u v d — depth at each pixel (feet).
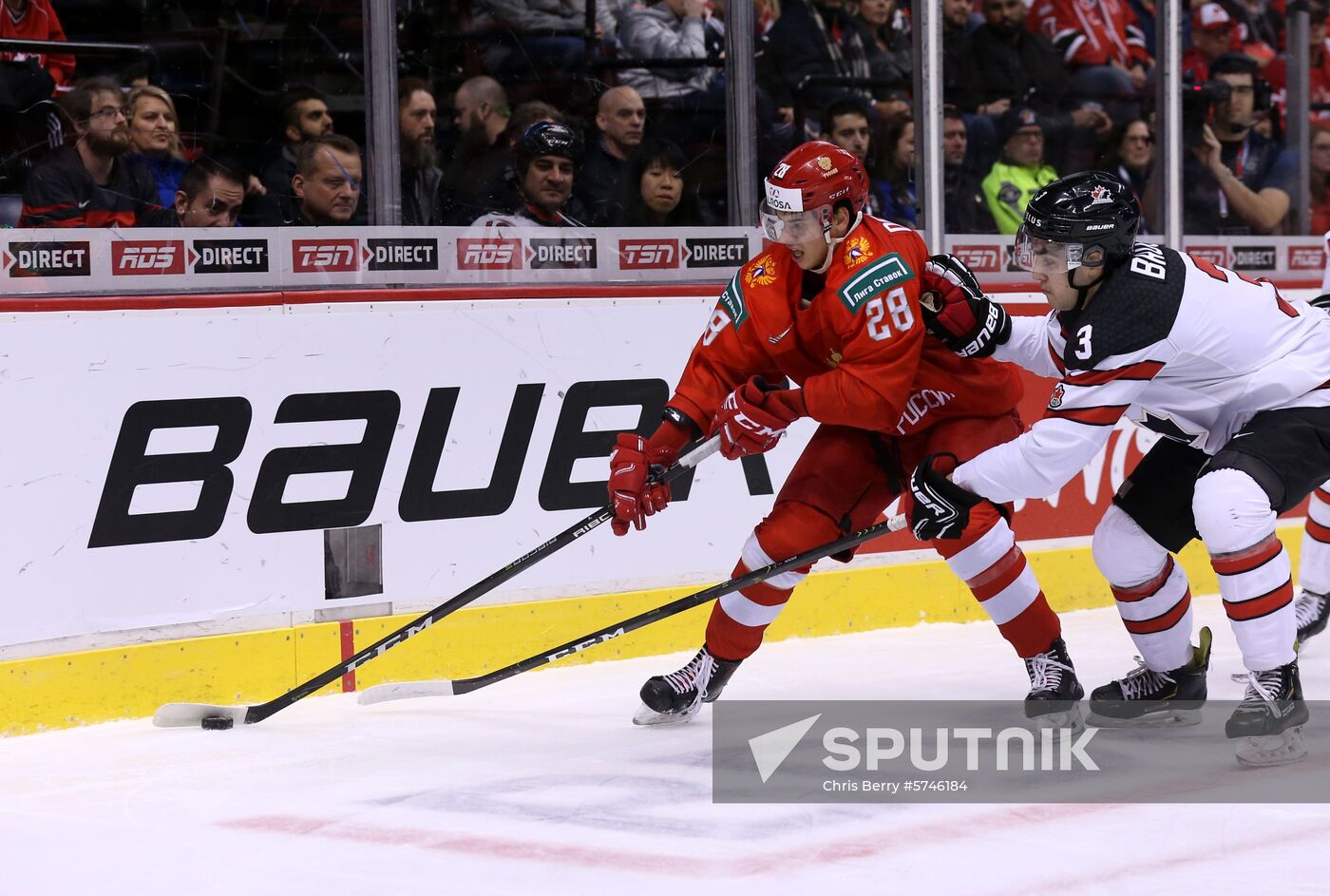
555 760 24.63
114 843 20.25
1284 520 44.96
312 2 33.60
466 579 32.19
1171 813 20.79
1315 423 23.66
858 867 18.52
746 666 32.63
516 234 33.81
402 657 31.37
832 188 24.31
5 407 26.96
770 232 24.73
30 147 30.91
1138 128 44.73
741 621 26.81
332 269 31.48
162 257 29.35
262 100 33.24
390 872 18.65
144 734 27.14
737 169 37.19
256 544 29.78
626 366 34.32
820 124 39.60
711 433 26.76
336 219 33.91
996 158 42.50
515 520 32.83
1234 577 23.16
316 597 30.48
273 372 29.81
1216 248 45.09
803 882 17.92
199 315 28.94
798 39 39.01
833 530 26.32
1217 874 18.02
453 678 31.96
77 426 27.73
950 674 31.45
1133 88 44.45
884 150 40.73
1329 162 48.62
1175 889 17.44
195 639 29.07
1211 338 23.22
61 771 24.48
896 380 24.48
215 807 22.06
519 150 34.71
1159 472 25.32
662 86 36.76
